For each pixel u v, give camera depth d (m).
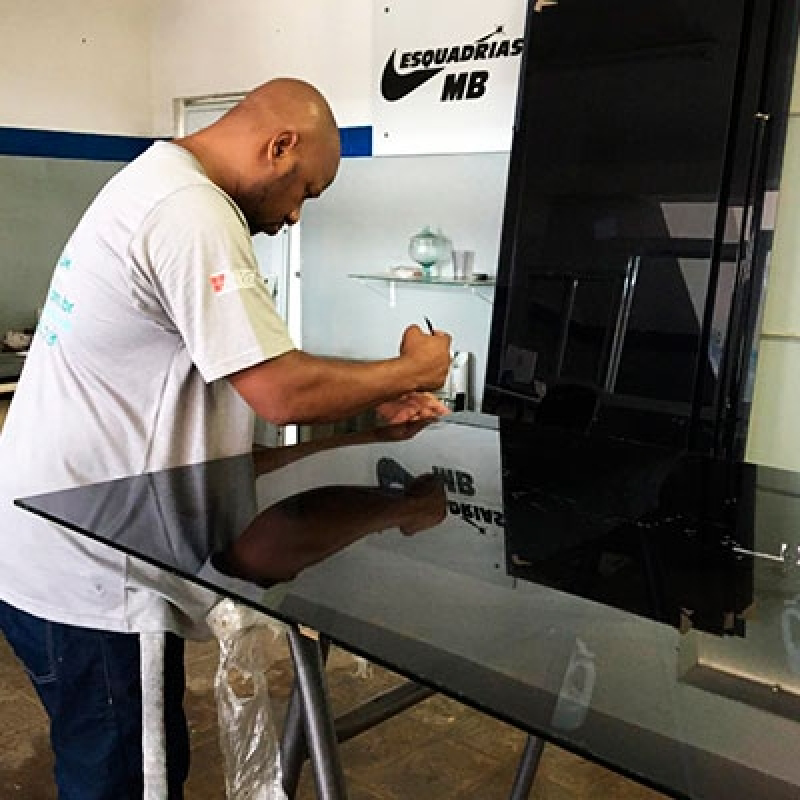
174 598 1.61
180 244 1.46
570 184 3.12
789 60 2.69
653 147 2.93
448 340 1.78
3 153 4.71
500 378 3.29
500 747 2.61
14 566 1.66
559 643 1.05
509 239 3.28
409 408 2.21
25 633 1.68
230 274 1.46
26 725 2.68
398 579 1.21
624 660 1.01
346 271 4.38
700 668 1.00
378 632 1.05
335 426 3.87
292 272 4.71
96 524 1.34
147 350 1.60
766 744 0.85
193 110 5.11
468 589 1.19
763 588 1.23
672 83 2.89
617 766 0.81
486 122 3.73
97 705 1.65
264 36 4.59
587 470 1.81
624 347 2.97
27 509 1.40
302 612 1.09
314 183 1.73
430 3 3.83
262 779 1.54
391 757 2.56
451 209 3.94
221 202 1.51
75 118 4.97
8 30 4.63
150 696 1.59
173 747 1.70
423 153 3.97
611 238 3.02
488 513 1.51
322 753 1.26
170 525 1.36
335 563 1.26
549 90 3.18
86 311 1.55
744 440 2.79
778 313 2.87
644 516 1.54
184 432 1.67
